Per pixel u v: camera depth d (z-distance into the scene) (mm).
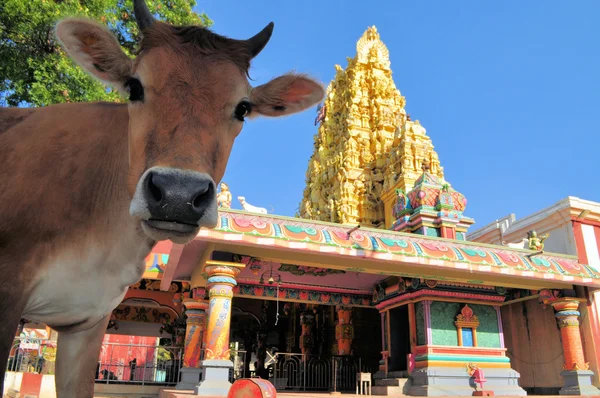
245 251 10133
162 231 2104
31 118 2891
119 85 2705
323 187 27047
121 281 2793
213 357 9273
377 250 10734
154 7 10445
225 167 2512
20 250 2453
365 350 16688
